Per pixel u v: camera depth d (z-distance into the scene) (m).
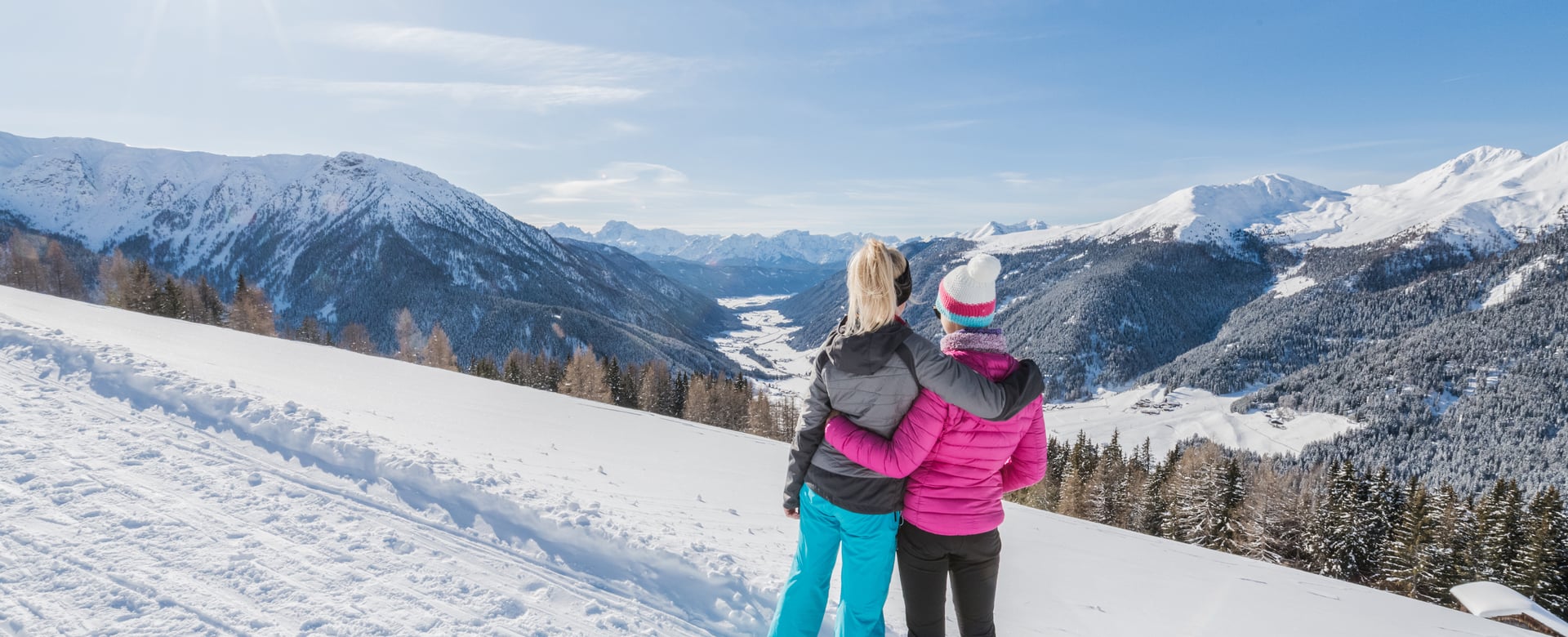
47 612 2.06
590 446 10.84
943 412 1.86
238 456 3.83
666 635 2.63
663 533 3.90
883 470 1.87
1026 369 1.91
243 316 51.16
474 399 15.56
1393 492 33.31
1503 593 9.73
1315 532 33.62
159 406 4.64
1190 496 38.88
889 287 1.85
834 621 2.88
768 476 10.52
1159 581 6.16
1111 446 55.41
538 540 3.29
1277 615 5.56
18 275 57.16
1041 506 45.59
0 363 5.29
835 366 1.91
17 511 2.72
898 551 2.09
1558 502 28.64
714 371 152.12
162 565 2.46
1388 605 7.09
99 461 3.44
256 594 2.36
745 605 3.09
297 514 3.11
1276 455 117.81
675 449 12.47
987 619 2.08
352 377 15.41
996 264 1.96
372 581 2.58
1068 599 4.80
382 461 3.83
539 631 2.41
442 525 3.27
